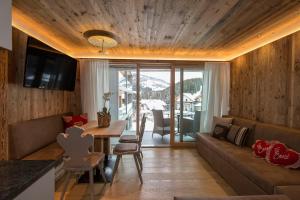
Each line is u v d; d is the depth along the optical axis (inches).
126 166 158.9
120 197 111.7
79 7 100.2
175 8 100.0
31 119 132.5
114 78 243.1
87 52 202.4
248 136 149.2
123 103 249.3
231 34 140.6
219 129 175.5
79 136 99.7
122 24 122.8
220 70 212.2
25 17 113.2
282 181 85.3
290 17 110.7
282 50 131.8
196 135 204.4
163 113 230.7
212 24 121.3
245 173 104.0
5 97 83.5
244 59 182.2
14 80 116.2
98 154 121.2
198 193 116.5
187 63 213.0
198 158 179.0
